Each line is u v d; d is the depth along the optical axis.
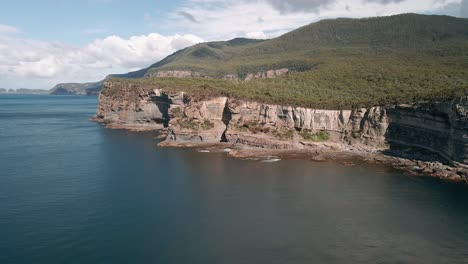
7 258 47.19
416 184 76.44
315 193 71.25
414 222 58.16
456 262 47.00
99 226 56.28
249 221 58.41
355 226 56.72
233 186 75.69
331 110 115.25
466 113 81.56
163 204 65.38
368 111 109.81
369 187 74.69
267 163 95.31
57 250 49.28
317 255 48.41
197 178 81.25
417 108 97.94
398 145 103.25
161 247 50.28
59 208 62.94
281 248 50.12
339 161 96.25
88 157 102.50
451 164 85.19
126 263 46.41
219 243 51.41
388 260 47.34
